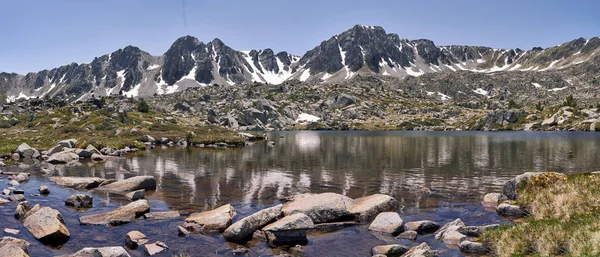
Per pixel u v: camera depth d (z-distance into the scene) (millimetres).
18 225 15414
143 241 13977
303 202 18250
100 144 52844
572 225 12438
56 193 22797
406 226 16312
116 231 15297
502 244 12453
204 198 22109
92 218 16609
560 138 96938
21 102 152750
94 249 11477
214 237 14852
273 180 29031
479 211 19281
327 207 17469
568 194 15852
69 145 51406
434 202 21531
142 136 73188
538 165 39094
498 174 32531
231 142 73062
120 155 48844
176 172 33062
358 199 20578
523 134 126875
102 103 129625
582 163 40812
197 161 42219
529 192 18984
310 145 73312
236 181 28391
